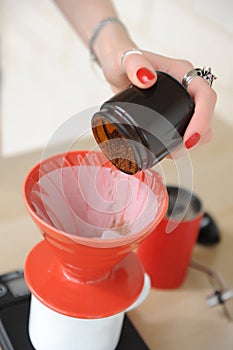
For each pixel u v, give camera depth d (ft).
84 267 1.56
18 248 2.15
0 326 1.82
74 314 1.57
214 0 2.80
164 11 3.13
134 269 1.72
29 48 4.29
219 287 2.16
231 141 2.90
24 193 1.52
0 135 4.99
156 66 1.83
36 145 4.67
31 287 1.62
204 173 2.69
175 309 2.05
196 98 1.62
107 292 1.63
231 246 2.35
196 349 1.91
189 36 3.02
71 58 3.83
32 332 1.76
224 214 2.49
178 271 2.08
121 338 1.84
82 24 2.27
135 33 3.42
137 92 1.52
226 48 2.83
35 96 4.46
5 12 4.42
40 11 3.99
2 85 4.81
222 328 2.00
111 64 1.90
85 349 1.71
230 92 2.91
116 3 3.49
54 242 1.50
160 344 1.91
